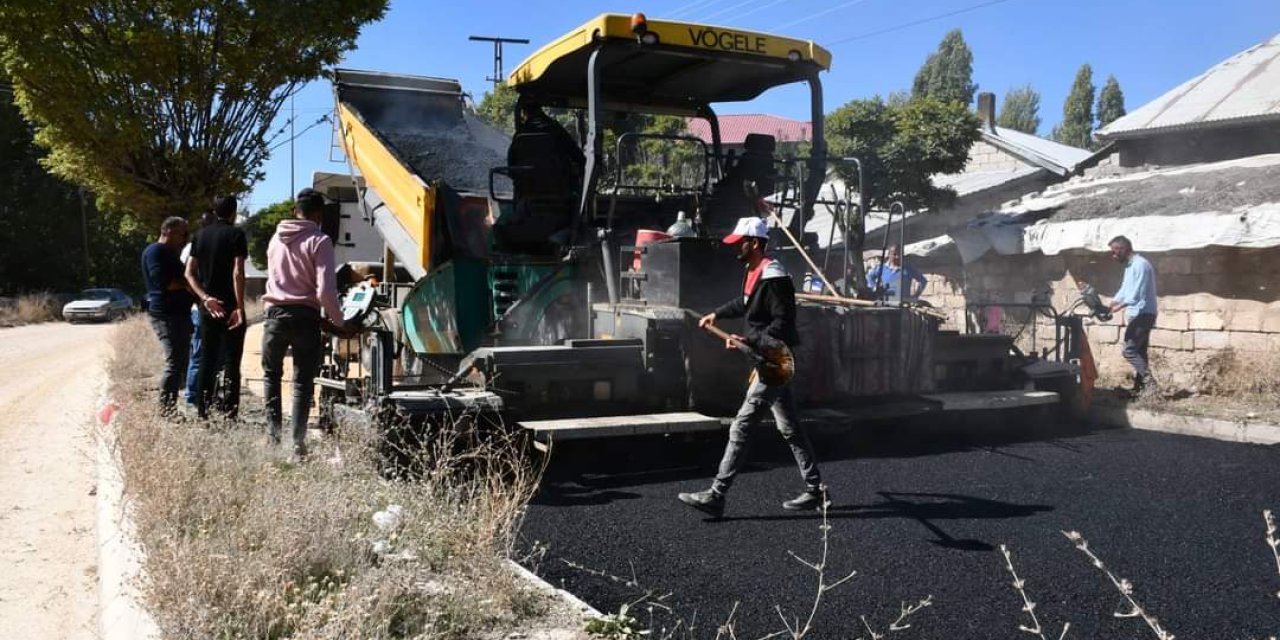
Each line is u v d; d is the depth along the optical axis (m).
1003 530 5.21
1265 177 11.07
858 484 6.28
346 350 7.56
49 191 37.97
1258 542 5.02
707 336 6.73
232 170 14.09
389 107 10.12
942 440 8.00
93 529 5.63
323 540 3.78
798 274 8.09
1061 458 7.19
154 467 4.63
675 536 5.08
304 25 13.02
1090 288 9.72
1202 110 15.85
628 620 3.61
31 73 12.10
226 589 3.30
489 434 5.92
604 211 7.96
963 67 64.00
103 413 7.39
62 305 34.09
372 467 5.33
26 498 6.32
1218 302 10.04
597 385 6.62
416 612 3.46
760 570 4.52
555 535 5.09
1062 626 3.85
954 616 3.95
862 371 7.40
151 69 12.72
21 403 10.73
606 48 7.06
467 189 9.08
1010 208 13.62
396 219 8.66
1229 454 7.35
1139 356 9.36
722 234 8.05
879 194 15.12
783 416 5.50
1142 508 5.70
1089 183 14.08
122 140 12.88
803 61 7.68
